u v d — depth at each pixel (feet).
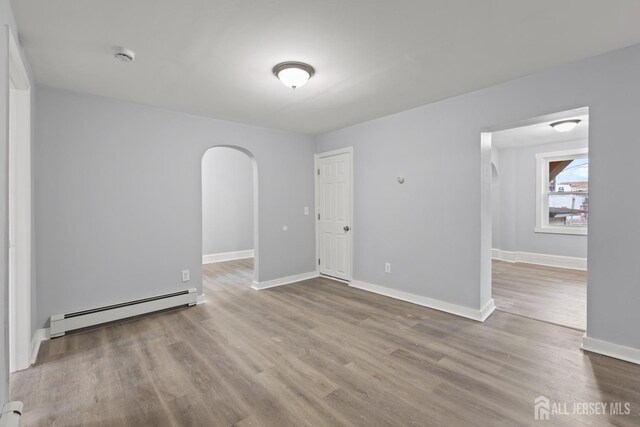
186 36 6.88
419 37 7.00
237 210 23.21
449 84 9.77
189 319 10.91
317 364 7.82
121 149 10.88
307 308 11.94
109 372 7.50
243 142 14.19
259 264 14.76
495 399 6.36
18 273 7.76
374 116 13.24
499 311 11.38
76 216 10.03
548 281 15.56
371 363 7.84
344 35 6.90
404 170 12.61
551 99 8.70
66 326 9.48
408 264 12.63
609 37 7.08
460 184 10.89
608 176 7.86
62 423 5.81
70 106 9.92
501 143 19.30
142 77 8.99
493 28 6.66
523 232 20.51
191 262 12.49
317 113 12.69
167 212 11.89
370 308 11.88
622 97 7.62
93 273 10.34
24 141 7.93
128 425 5.76
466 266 10.84
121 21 6.29
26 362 7.69
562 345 8.66
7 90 5.20
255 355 8.30
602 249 7.99
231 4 5.78
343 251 15.74
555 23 6.49
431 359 7.99
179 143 12.21
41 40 6.95
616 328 7.86
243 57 7.86
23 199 7.88
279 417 5.92
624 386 6.72
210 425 5.74
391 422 5.75
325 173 16.49
